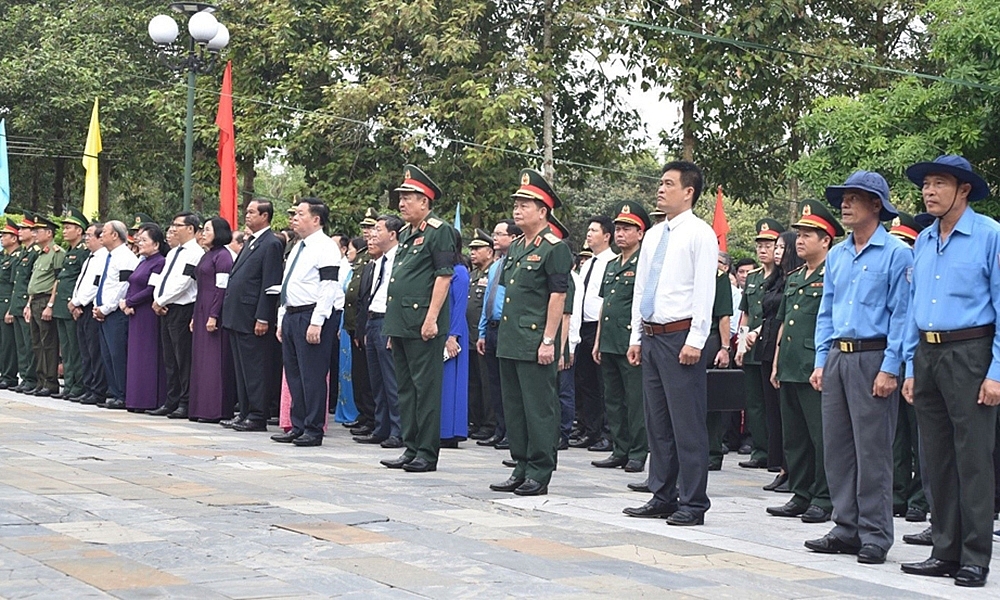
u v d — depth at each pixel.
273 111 24.64
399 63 24.28
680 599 4.96
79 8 30.66
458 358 11.35
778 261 10.11
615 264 10.38
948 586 5.68
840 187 6.52
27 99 29.88
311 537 5.93
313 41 25.03
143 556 5.36
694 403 7.07
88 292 13.38
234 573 5.09
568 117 26.08
